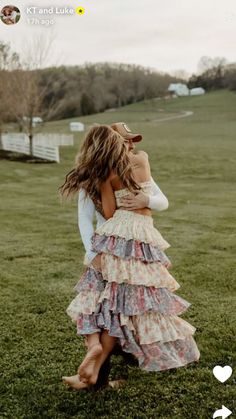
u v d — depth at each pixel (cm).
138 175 324
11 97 3128
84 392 325
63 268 658
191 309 485
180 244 815
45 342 407
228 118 7050
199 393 321
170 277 316
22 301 517
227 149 3381
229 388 328
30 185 1953
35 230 962
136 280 301
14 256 730
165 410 303
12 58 3111
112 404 311
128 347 299
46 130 5722
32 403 315
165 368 303
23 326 444
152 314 306
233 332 424
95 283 309
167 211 1223
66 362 370
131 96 11588
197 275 614
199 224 1025
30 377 348
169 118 7638
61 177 2250
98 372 300
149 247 312
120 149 315
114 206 319
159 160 2866
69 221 1075
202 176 2353
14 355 384
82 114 9425
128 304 301
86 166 315
